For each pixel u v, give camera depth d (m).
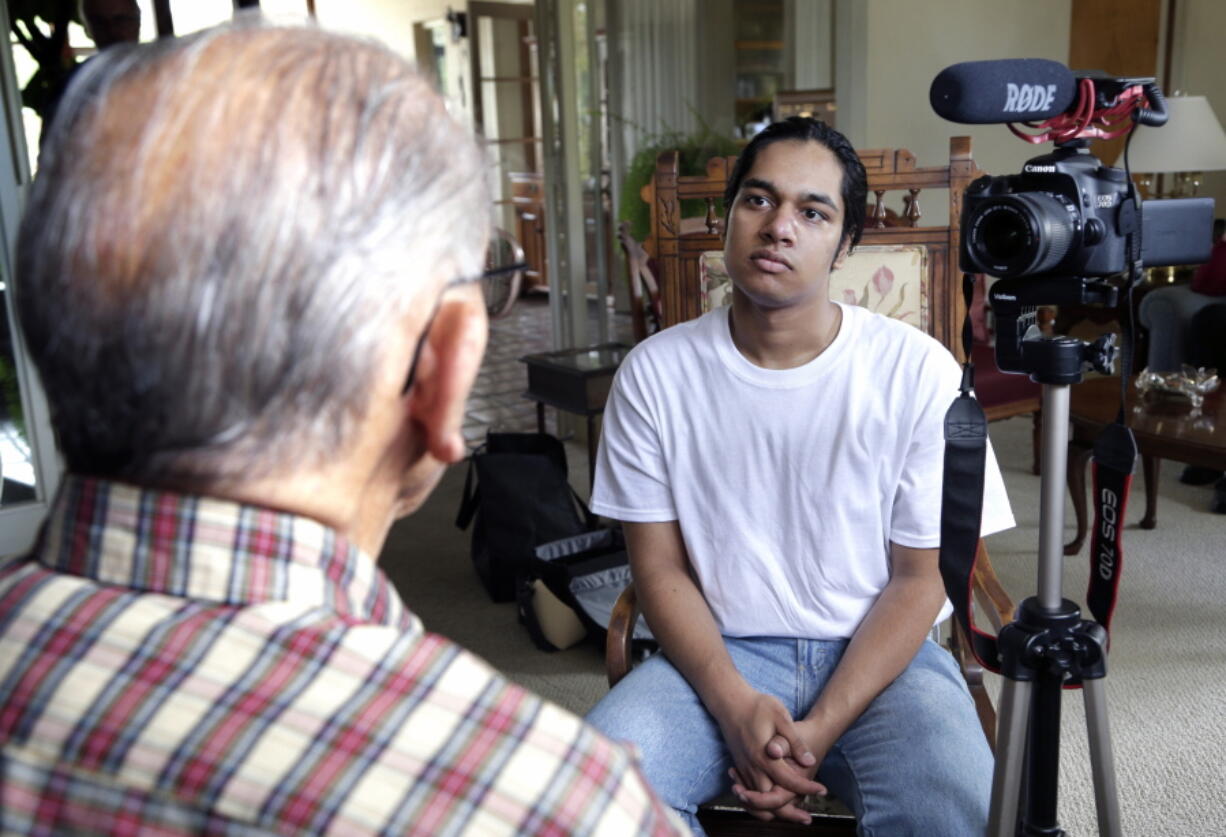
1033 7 5.56
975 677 1.56
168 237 0.39
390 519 0.51
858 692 1.40
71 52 3.34
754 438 1.49
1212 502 3.58
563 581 2.71
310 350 0.41
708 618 1.51
